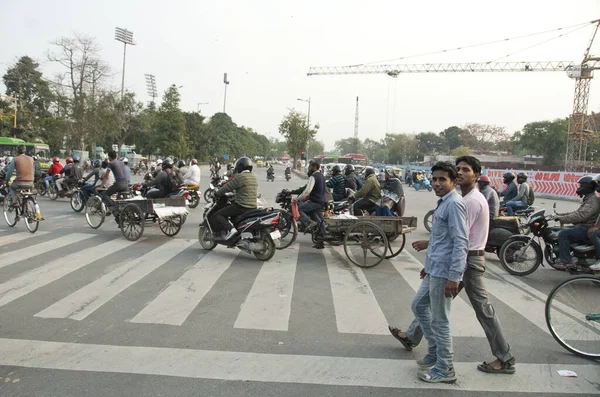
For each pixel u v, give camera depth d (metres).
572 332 4.05
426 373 3.45
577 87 53.44
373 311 5.04
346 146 176.62
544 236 7.02
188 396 3.15
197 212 14.31
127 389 3.22
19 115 47.91
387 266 7.33
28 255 7.34
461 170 3.57
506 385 3.42
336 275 6.64
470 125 104.81
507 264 7.18
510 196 11.47
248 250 7.38
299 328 4.48
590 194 6.60
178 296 5.39
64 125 40.78
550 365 3.79
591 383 3.48
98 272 6.38
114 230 10.04
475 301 3.58
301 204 8.42
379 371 3.59
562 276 7.04
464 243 3.25
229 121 95.62
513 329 4.63
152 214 9.16
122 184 10.05
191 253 7.85
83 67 40.97
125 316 4.68
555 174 28.59
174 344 4.02
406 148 108.12
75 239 8.82
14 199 9.59
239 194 7.51
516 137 76.88
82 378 3.37
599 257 6.39
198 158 68.00
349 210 9.84
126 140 66.50
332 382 3.40
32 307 4.89
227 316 4.76
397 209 9.28
